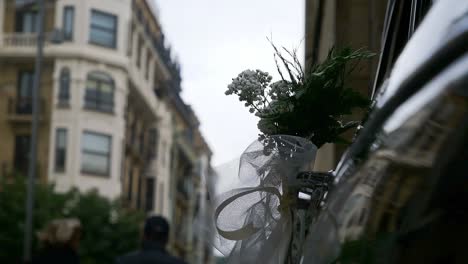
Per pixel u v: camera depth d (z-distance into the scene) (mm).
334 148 7883
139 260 6574
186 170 80500
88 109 58312
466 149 993
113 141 59062
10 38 58188
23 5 58531
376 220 1270
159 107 69750
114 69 59531
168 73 74062
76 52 58312
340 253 1434
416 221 1077
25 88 58250
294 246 3031
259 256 3115
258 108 3379
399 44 2955
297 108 3365
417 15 2533
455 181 995
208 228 3264
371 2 7062
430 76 1188
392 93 1428
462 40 1091
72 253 7121
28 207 37562
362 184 1432
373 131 1489
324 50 9273
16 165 57500
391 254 1147
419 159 1130
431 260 1020
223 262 3273
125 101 60438
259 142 3205
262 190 3150
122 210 46406
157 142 69125
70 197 45188
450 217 991
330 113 3363
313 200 2850
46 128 57969
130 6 61000
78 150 57781
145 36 65812
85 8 58844
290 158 3113
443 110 1083
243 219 3189
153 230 6680
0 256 42438
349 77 3428
